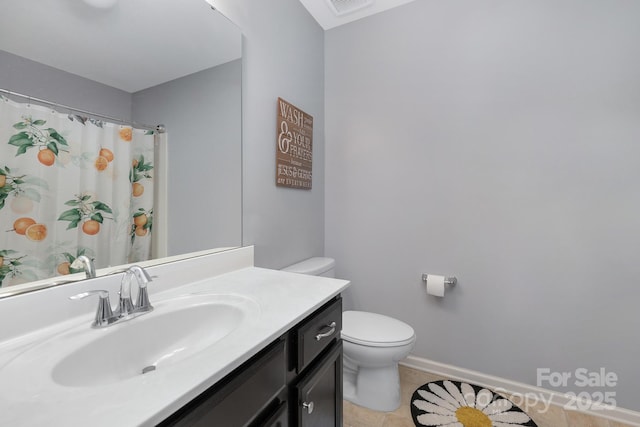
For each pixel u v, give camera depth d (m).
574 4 1.40
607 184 1.36
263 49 1.46
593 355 1.41
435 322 1.77
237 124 1.31
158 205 1.00
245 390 0.60
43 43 0.71
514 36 1.53
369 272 1.97
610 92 1.35
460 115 1.67
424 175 1.78
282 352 0.72
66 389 0.47
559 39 1.44
